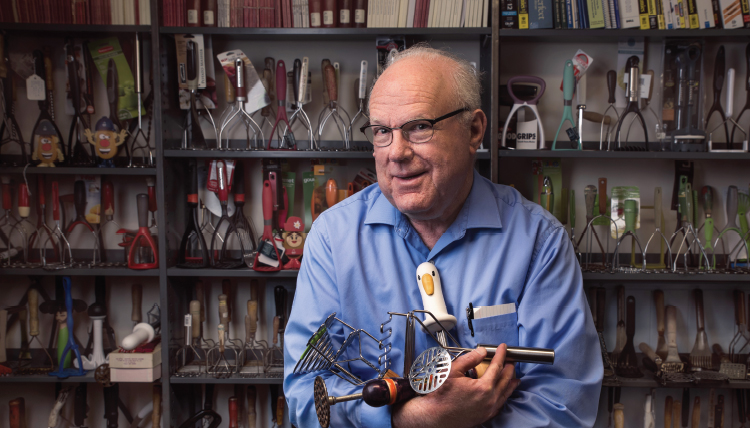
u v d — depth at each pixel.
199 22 1.91
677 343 2.16
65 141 2.14
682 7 1.87
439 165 0.98
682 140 1.93
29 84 1.96
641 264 2.11
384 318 1.08
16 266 1.92
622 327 2.05
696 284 2.15
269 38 2.10
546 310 1.03
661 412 2.17
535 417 0.93
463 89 1.02
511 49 2.15
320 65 2.16
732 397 2.15
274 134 2.15
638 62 2.04
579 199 2.18
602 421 2.03
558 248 1.08
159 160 1.87
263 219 2.05
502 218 1.14
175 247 2.00
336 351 1.06
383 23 1.92
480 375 0.94
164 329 1.89
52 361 2.06
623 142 2.15
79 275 1.99
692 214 2.03
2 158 2.11
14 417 2.08
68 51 1.98
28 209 1.98
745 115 2.12
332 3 1.91
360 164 2.14
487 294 1.06
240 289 2.20
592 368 1.01
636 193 1.99
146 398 2.22
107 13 1.90
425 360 0.80
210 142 2.14
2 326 2.00
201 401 2.18
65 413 2.19
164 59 1.91
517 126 2.01
